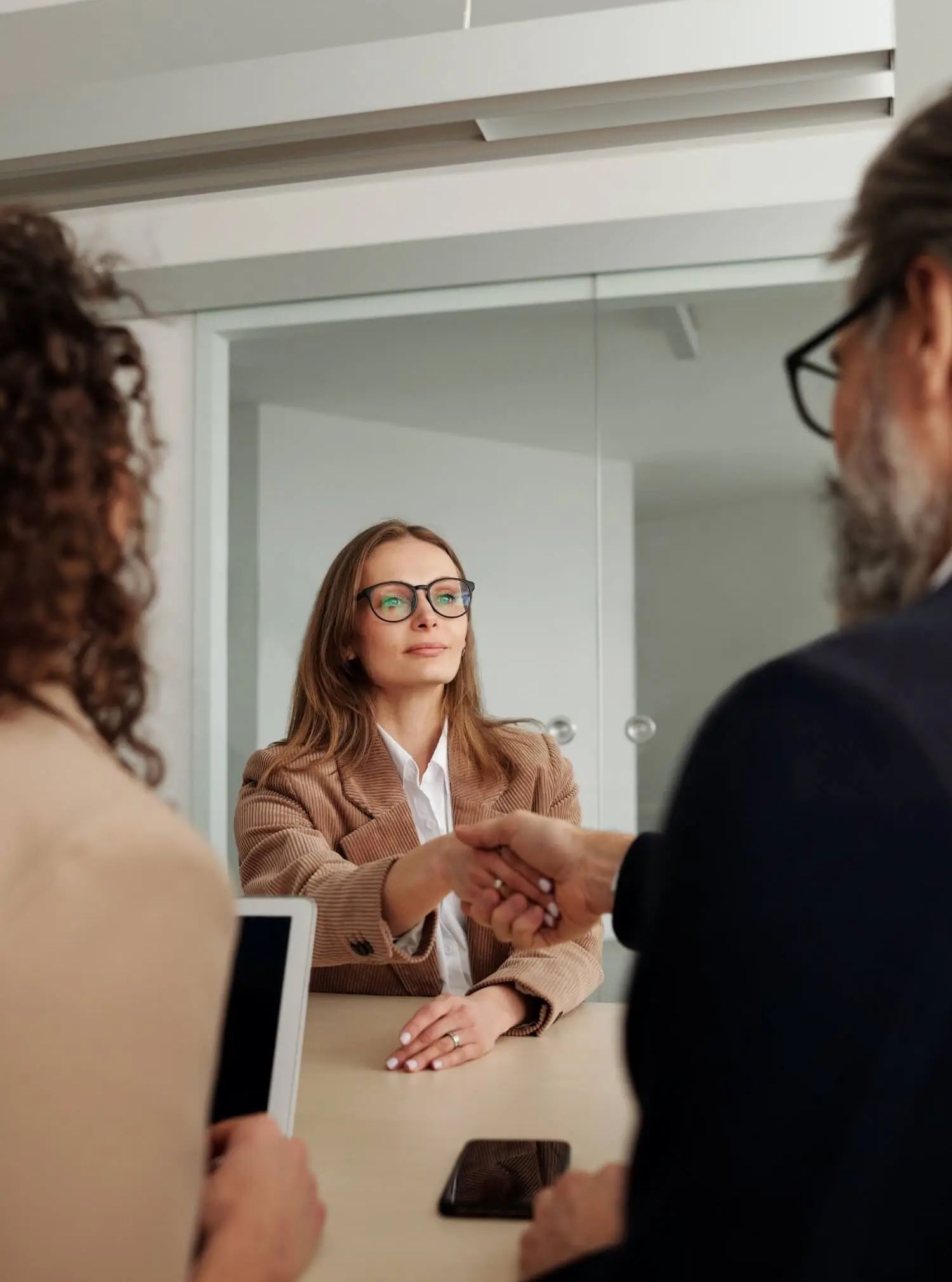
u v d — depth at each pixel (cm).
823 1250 43
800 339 324
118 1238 51
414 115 176
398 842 200
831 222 304
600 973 171
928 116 61
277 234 335
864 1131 44
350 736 209
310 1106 119
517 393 348
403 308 352
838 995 45
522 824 139
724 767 50
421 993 187
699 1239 46
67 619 60
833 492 69
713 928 48
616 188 313
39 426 59
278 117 173
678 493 334
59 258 65
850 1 166
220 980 57
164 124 178
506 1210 90
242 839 198
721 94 180
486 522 350
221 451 365
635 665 337
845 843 46
